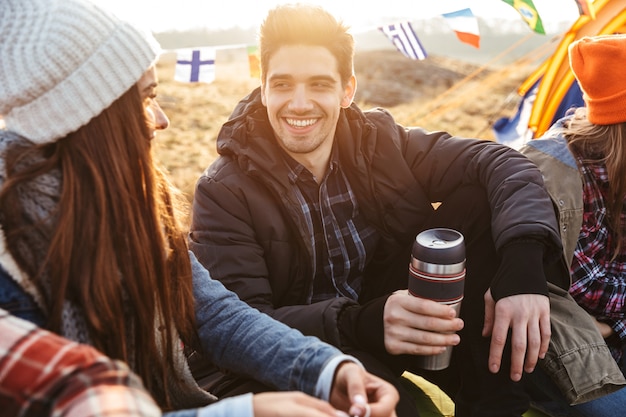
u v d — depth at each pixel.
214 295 1.47
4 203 1.08
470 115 6.43
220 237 1.80
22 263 1.09
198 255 1.82
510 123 3.37
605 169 1.97
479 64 8.45
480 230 1.85
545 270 1.82
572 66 2.05
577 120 2.08
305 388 1.27
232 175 1.86
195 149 5.22
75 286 1.13
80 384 0.79
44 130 1.12
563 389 1.75
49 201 1.12
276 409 0.97
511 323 1.59
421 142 2.12
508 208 1.75
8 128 1.14
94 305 1.13
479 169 1.96
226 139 1.90
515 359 1.56
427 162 2.08
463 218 1.90
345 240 2.00
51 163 1.12
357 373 1.20
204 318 1.45
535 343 1.56
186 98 6.55
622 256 1.99
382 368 1.57
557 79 3.06
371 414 1.12
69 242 1.11
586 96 2.02
